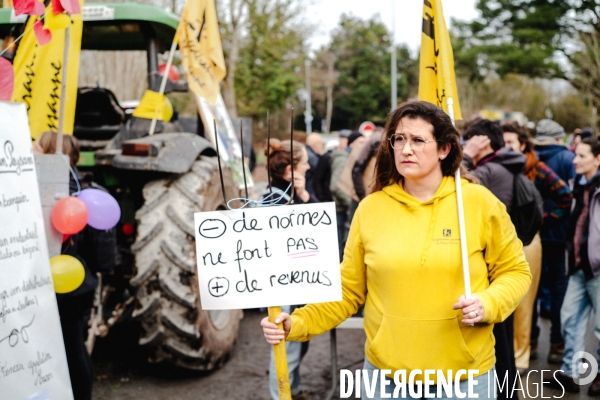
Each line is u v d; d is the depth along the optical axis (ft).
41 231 7.51
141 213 12.14
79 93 14.87
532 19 107.04
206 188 12.51
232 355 14.99
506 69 110.42
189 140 12.78
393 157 7.44
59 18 8.38
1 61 7.93
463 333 7.11
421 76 9.52
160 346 12.37
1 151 6.85
